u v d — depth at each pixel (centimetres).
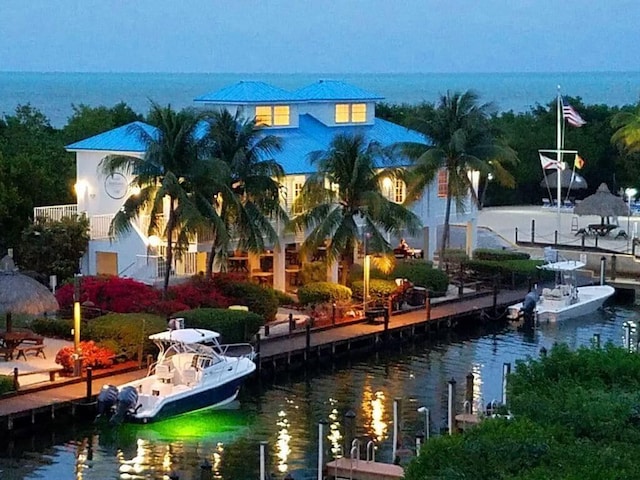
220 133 5597
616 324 6119
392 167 6288
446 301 6159
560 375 3052
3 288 4441
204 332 4359
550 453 2334
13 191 6175
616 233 8338
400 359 5262
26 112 8806
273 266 6209
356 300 5922
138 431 4016
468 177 6919
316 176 5828
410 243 7625
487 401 4394
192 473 3581
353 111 7375
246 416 4234
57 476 3538
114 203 6131
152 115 5378
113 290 5134
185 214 5156
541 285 6788
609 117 10156
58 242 5847
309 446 3844
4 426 3844
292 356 4938
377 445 3825
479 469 2303
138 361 4531
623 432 2573
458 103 6781
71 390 4169
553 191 10038
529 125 10150
